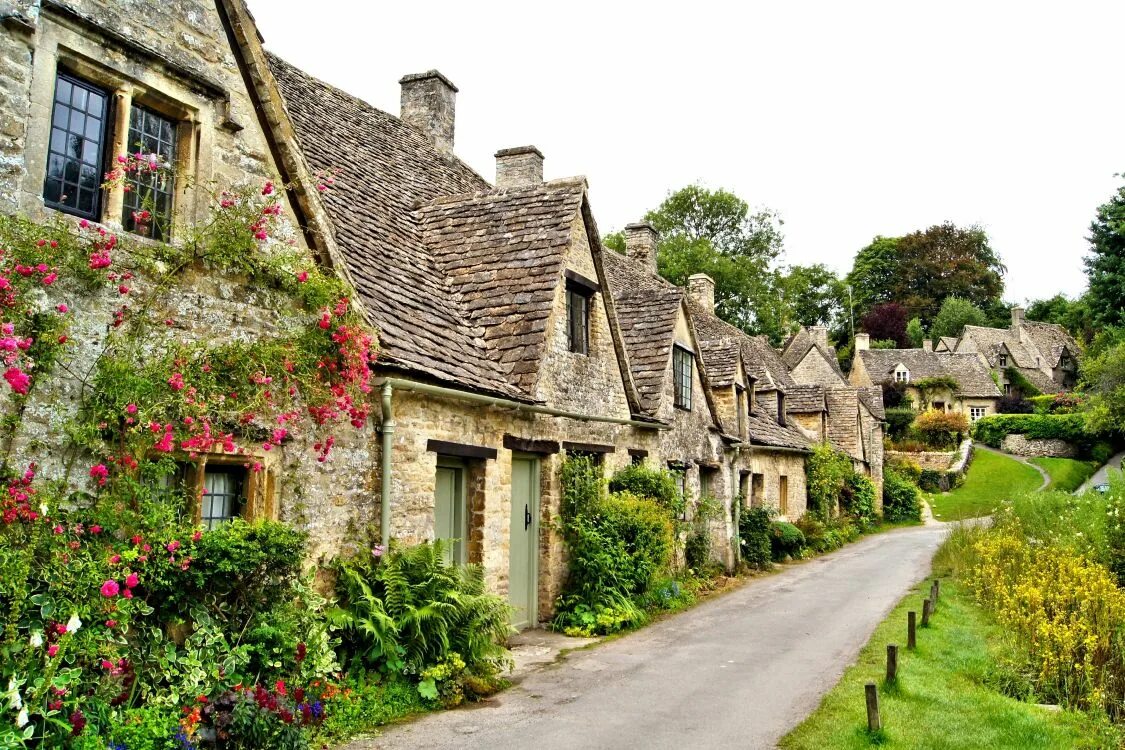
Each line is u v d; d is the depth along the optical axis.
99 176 6.12
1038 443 53.25
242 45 7.40
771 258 57.12
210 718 5.37
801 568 20.33
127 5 6.21
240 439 6.66
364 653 7.44
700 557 17.28
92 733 4.87
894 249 86.06
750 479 22.75
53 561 5.01
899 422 58.59
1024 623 9.77
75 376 5.48
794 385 34.19
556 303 11.77
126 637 5.53
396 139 14.82
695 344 18.41
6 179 5.24
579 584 12.01
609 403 13.67
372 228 11.03
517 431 11.00
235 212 6.66
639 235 25.14
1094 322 44.22
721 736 6.82
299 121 11.98
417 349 8.97
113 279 5.75
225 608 6.11
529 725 7.04
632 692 8.21
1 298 4.93
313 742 6.23
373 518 8.14
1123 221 41.03
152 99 6.47
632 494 13.48
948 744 6.63
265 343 6.83
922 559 21.50
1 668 4.68
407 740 6.52
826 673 9.05
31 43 5.45
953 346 75.25
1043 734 6.96
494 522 10.36
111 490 5.54
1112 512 13.51
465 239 12.49
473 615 8.16
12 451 5.10
